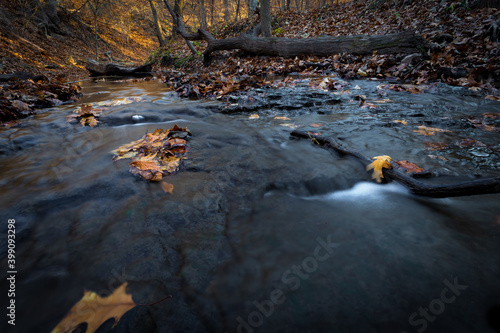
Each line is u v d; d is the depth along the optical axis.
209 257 1.08
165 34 31.84
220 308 0.87
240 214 1.35
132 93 5.50
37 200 1.47
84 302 0.91
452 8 8.16
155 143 2.20
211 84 5.20
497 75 4.38
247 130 2.63
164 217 1.32
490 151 1.88
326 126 2.63
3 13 12.46
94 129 2.88
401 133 2.34
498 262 0.98
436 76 4.84
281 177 1.68
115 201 1.46
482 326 0.77
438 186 1.35
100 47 18.39
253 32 12.84
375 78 5.42
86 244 1.16
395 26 9.20
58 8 17.22
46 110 3.97
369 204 1.39
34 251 1.13
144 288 0.94
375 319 0.81
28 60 10.41
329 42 7.76
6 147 2.34
